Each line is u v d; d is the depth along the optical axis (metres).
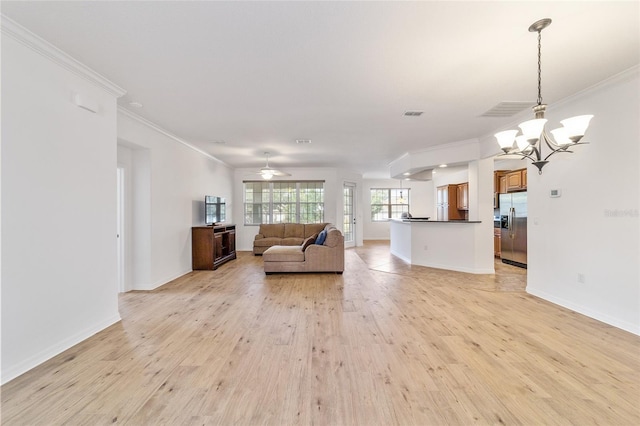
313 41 2.18
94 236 2.75
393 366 2.16
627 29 2.04
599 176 3.00
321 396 1.82
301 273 5.45
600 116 2.97
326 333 2.75
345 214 9.24
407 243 6.76
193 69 2.61
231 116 3.87
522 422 1.59
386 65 2.54
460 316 3.19
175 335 2.72
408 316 3.20
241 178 8.53
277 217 8.62
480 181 5.30
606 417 1.62
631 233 2.72
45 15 1.89
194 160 5.80
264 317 3.18
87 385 1.93
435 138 5.11
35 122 2.18
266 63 2.51
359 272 5.53
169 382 1.97
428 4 1.78
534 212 3.95
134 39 2.15
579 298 3.27
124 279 4.14
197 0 1.73
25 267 2.10
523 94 3.18
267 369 2.13
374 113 3.77
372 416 1.64
